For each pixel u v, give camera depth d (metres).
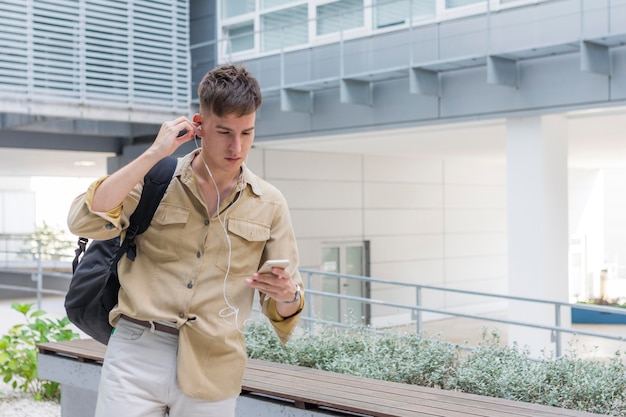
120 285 2.48
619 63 9.22
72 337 7.31
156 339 2.38
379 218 16.86
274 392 4.18
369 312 16.70
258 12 13.75
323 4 12.80
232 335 2.41
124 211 2.37
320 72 12.77
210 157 2.28
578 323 18.61
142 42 12.84
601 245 22.86
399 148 14.99
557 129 10.26
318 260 15.56
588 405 4.86
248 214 2.40
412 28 11.26
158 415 2.41
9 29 11.46
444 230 18.41
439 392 4.23
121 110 12.65
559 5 9.84
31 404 6.93
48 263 20.16
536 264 10.16
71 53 12.07
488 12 9.77
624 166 21.66
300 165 15.23
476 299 19.22
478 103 10.59
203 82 2.21
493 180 19.66
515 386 5.08
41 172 22.16
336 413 3.96
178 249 2.37
